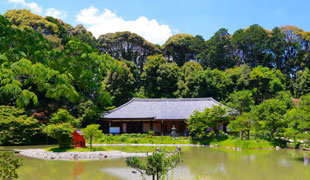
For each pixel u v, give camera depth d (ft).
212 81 186.91
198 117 113.19
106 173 55.11
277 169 59.31
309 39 257.14
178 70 208.23
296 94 223.10
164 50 268.82
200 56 265.75
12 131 105.29
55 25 182.19
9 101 124.16
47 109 129.80
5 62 19.75
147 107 146.10
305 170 58.39
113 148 97.96
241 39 258.98
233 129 106.63
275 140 103.50
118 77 175.83
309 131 72.43
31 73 21.02
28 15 174.91
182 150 92.63
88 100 141.90
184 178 50.14
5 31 24.64
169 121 138.00
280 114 103.45
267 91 203.62
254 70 197.36
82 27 226.99
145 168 34.96
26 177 52.42
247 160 71.26
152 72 201.46
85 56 25.72
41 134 120.98
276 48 262.67
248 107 130.11
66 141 87.30
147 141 116.57
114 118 135.64
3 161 31.35
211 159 72.79
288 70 261.03
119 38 250.57
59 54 26.27
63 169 59.82
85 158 75.25
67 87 22.79
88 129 85.35
